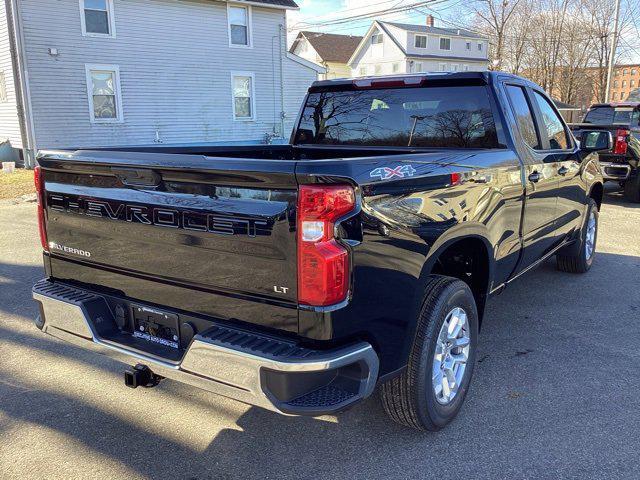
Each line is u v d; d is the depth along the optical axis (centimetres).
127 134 1942
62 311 297
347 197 224
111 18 1838
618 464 281
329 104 455
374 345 249
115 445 300
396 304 255
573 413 331
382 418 326
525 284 588
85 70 1808
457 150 371
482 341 438
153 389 362
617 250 742
